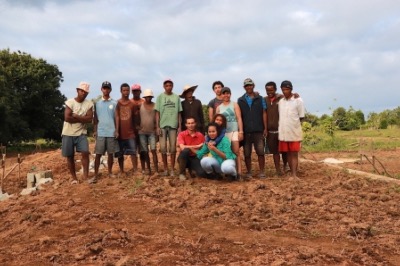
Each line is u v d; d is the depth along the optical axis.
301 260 4.55
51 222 6.01
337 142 21.06
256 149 8.68
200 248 4.93
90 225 5.78
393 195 7.41
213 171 8.53
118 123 8.91
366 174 9.57
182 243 5.06
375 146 20.12
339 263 4.52
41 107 36.72
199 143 8.67
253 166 10.50
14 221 6.37
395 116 42.78
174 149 8.91
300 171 9.70
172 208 6.53
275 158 9.05
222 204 6.73
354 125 33.81
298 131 8.44
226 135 8.55
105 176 9.42
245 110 8.62
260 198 7.05
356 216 6.18
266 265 4.42
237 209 6.39
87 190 7.62
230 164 8.21
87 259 4.70
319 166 10.48
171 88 8.79
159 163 11.48
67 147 8.73
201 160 8.45
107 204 6.75
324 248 4.95
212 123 8.33
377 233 5.50
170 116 8.82
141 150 9.12
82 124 8.81
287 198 7.05
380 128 40.28
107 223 5.86
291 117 8.38
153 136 9.06
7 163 19.19
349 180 8.27
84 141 8.84
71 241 5.24
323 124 23.14
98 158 8.80
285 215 6.21
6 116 30.73
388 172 11.11
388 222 5.95
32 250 5.11
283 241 5.19
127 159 13.18
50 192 7.80
